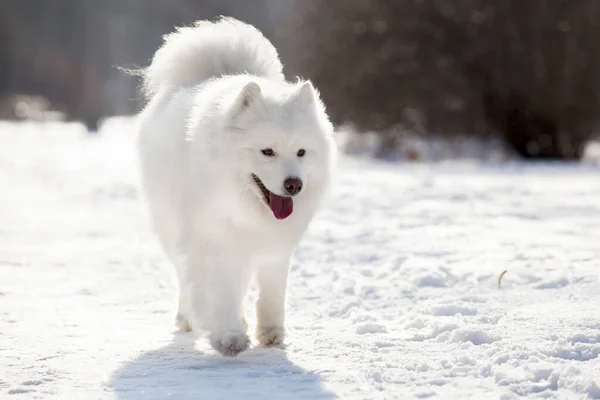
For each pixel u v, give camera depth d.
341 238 14.73
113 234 16.53
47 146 46.03
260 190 7.66
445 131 42.31
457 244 13.81
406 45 40.06
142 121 9.62
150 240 15.73
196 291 7.86
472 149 43.06
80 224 17.94
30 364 7.38
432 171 31.17
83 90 93.44
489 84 40.12
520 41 39.53
